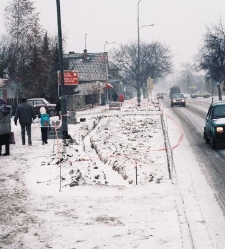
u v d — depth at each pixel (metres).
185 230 6.32
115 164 11.91
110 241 6.00
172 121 27.58
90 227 6.60
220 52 54.06
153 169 11.01
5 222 6.84
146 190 8.80
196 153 14.14
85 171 10.80
